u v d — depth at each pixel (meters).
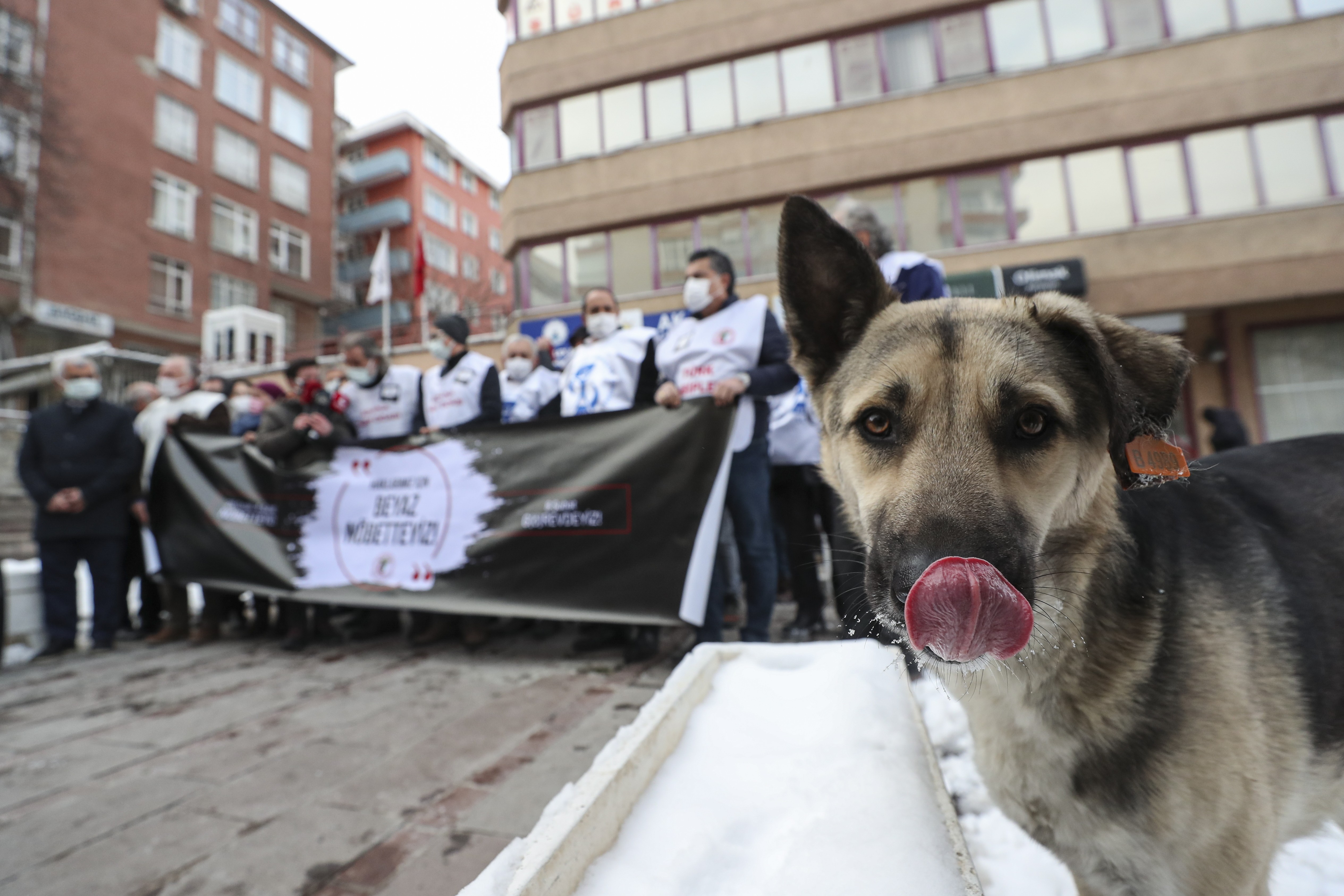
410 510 4.61
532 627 5.04
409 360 16.66
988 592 1.06
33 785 2.62
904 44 14.49
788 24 15.07
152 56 23.88
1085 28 13.52
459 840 2.04
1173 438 1.28
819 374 1.82
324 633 5.21
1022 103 13.59
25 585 5.09
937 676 1.52
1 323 20.17
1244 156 12.66
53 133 20.73
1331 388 12.34
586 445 4.11
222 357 22.17
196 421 5.73
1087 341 1.37
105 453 5.17
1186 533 1.42
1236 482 1.65
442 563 4.44
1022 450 1.33
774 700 1.83
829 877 1.04
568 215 16.06
